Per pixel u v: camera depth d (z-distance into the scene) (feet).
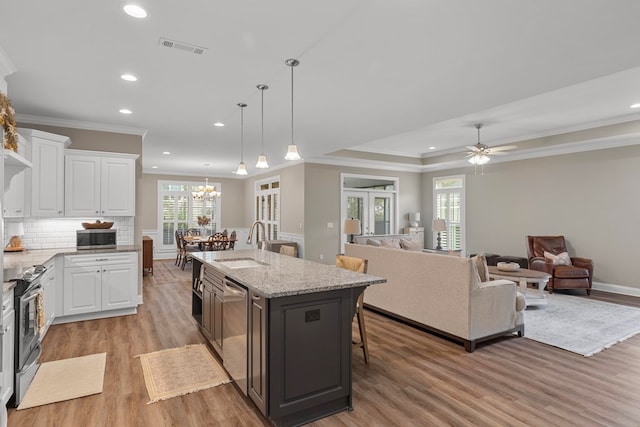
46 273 11.98
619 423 7.44
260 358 7.34
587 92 14.32
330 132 17.97
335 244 27.02
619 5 7.08
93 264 14.24
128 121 15.78
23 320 8.41
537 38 8.44
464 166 27.84
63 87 11.58
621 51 9.10
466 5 7.13
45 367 10.02
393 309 14.33
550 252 20.76
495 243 25.57
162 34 8.32
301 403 7.45
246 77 10.87
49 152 13.65
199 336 12.64
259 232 33.94
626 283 18.98
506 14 7.45
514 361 10.57
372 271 15.48
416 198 31.30
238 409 8.01
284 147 21.99
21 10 7.27
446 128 20.54
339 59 9.64
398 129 17.37
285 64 9.97
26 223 14.71
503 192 25.07
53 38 8.45
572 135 20.18
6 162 11.58
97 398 8.41
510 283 12.35
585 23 7.77
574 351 11.30
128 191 15.78
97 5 7.13
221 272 9.95
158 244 34.24
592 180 20.36
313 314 7.61
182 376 9.54
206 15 7.53
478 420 7.56
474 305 11.38
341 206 27.30
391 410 7.97
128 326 13.69
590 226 20.43
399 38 8.49
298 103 13.37
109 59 9.61
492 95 12.44
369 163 28.14
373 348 11.60
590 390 8.83
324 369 7.75
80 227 15.79
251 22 7.82
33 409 7.95
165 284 21.71
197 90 11.96
